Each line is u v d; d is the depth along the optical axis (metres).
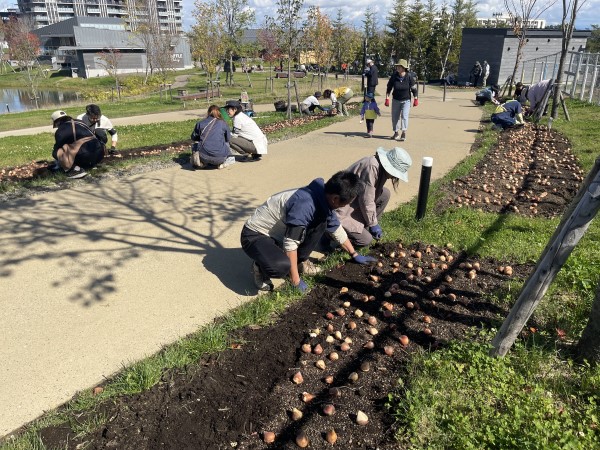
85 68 59.91
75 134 7.75
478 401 2.86
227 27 29.66
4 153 10.30
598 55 16.86
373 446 2.64
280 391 3.04
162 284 4.44
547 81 14.76
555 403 2.90
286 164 8.93
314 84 31.00
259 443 2.67
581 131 11.82
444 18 44.41
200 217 6.16
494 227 5.59
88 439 2.67
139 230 5.70
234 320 3.76
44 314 3.94
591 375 3.08
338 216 4.84
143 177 8.02
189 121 15.83
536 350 3.32
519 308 3.04
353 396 3.01
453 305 4.03
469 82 31.02
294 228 3.78
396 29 48.12
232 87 31.59
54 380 3.16
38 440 2.63
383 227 5.66
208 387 3.06
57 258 4.93
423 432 2.67
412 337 3.61
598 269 4.33
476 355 3.19
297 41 20.02
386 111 17.08
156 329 3.74
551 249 2.84
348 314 3.92
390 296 4.15
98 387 3.07
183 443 2.65
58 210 6.34
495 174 8.16
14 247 5.17
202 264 4.85
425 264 4.77
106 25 76.69
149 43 41.31
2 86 54.66
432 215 6.02
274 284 4.41
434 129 12.95
